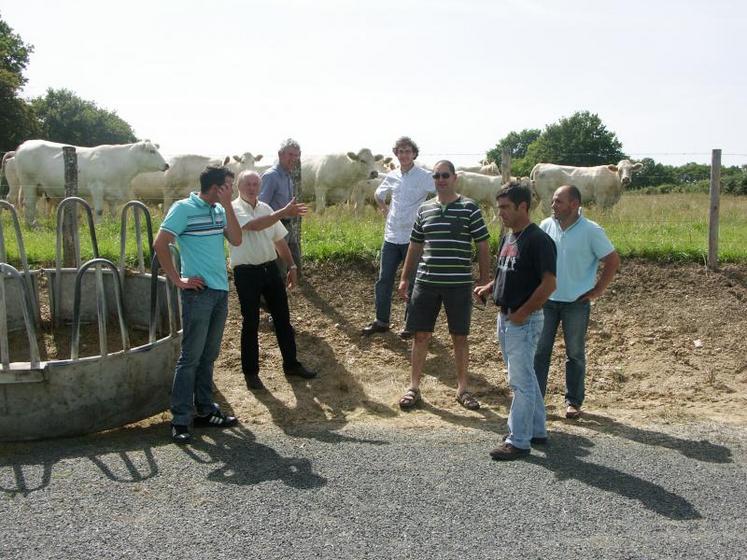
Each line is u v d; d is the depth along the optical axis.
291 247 8.33
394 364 7.06
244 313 6.27
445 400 6.30
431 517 3.98
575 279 5.66
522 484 4.45
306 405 6.09
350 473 4.58
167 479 4.45
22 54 43.88
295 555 3.55
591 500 4.23
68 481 4.40
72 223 8.26
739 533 3.86
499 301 4.96
